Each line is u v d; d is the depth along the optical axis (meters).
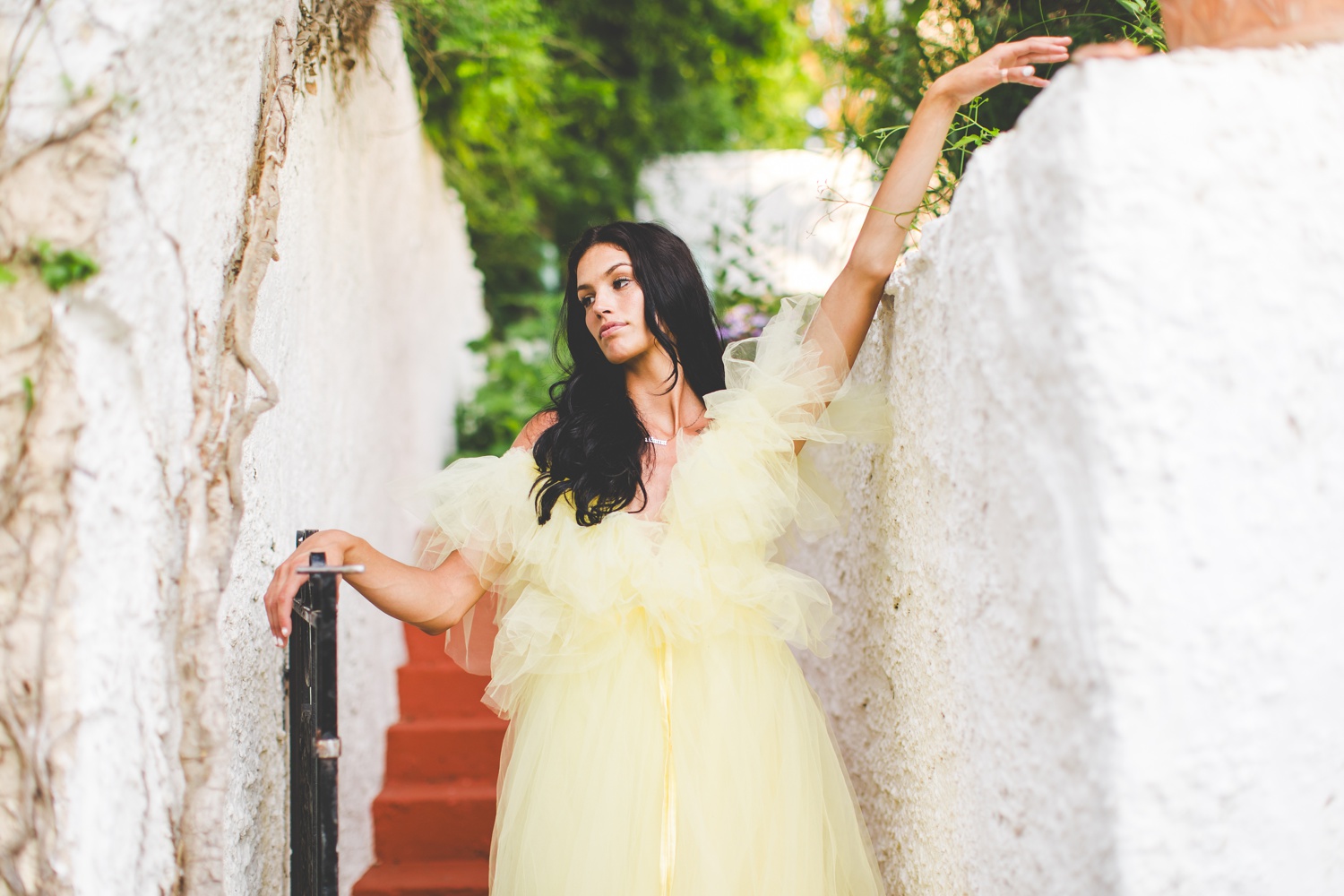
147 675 1.30
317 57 2.24
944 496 1.46
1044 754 1.10
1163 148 1.00
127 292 1.24
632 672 1.71
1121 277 0.98
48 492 1.20
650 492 1.82
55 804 1.19
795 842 1.62
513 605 1.82
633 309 1.88
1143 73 1.01
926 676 1.59
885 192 1.75
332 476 2.55
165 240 1.30
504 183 5.45
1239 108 1.02
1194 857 0.98
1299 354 1.01
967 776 1.39
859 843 1.74
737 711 1.67
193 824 1.33
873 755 1.98
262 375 1.53
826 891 1.67
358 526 2.91
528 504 1.79
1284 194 1.02
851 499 2.16
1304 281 1.02
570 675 1.74
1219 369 0.99
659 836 1.59
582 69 5.82
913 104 2.44
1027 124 1.11
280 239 1.94
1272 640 1.00
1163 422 0.98
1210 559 0.98
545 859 1.61
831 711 2.37
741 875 1.59
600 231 1.95
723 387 2.01
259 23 1.40
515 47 3.88
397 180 3.53
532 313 6.62
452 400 5.18
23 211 1.18
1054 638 1.06
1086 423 0.98
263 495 1.84
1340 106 1.05
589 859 1.56
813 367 1.75
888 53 2.58
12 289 1.19
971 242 1.29
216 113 1.40
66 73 1.17
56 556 1.20
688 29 5.77
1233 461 0.99
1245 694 0.99
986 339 1.23
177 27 1.24
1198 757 0.98
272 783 1.90
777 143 5.98
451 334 5.14
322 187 2.39
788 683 1.77
